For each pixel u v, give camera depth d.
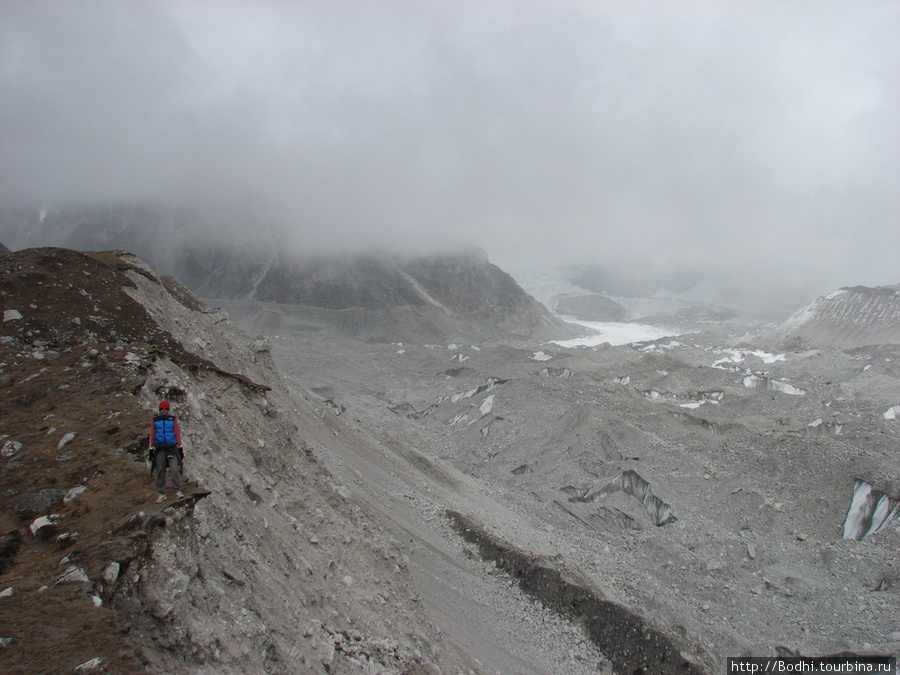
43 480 15.14
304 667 14.23
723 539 47.84
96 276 33.69
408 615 22.03
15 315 27.62
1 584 11.57
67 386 20.39
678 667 29.23
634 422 75.31
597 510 55.81
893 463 53.84
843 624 35.69
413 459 52.66
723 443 66.00
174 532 13.27
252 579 15.46
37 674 9.57
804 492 53.69
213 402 24.75
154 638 11.27
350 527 24.73
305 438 38.41
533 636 30.05
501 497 56.81
